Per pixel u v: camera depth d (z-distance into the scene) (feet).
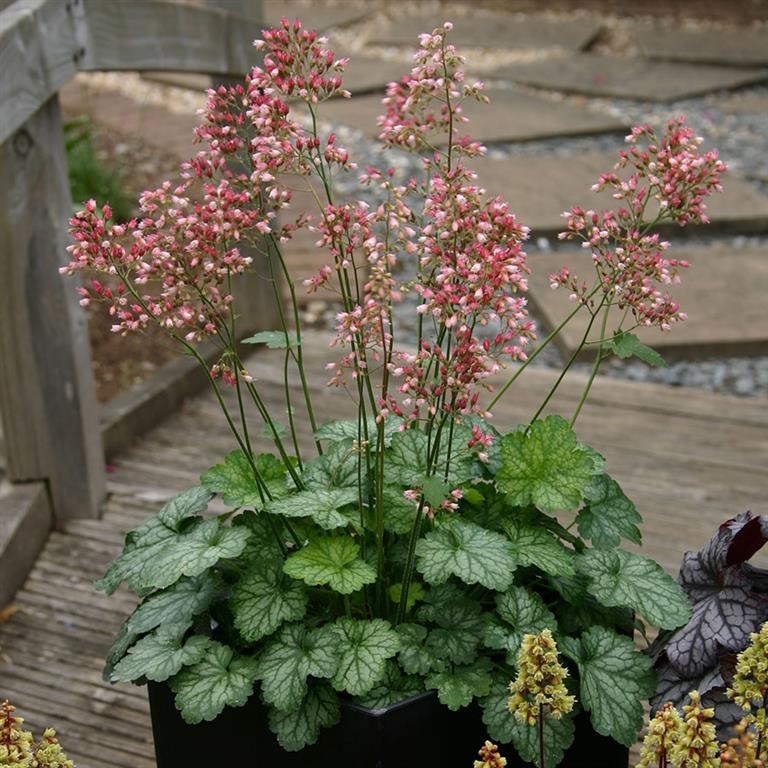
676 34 29.27
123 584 9.81
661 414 12.53
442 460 6.18
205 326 5.75
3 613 9.36
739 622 5.72
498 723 5.50
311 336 14.33
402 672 5.87
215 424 12.42
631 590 5.81
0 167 9.53
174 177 18.94
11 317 9.97
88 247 5.48
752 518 5.82
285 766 5.84
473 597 6.30
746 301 15.35
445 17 31.58
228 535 5.87
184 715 5.52
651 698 5.78
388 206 5.49
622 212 6.01
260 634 5.66
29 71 8.87
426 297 5.46
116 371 13.33
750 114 23.79
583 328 14.32
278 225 15.79
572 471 6.01
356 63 27.12
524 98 24.84
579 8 31.73
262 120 5.47
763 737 5.01
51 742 5.04
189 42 11.46
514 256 5.34
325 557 5.73
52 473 10.44
